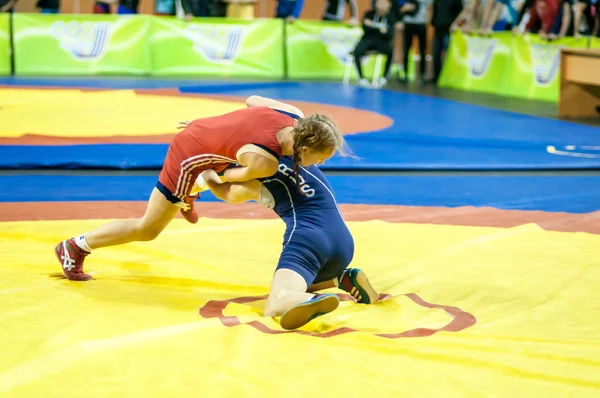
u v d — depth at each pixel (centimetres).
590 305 373
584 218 563
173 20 1739
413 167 768
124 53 1730
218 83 1552
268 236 491
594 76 1148
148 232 384
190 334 319
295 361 294
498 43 1554
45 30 1692
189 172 368
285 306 332
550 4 1411
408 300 365
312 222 361
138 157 757
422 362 295
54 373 277
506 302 376
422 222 541
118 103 1159
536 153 868
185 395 263
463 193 668
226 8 1834
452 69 1694
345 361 295
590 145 937
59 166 725
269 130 351
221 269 419
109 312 346
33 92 1259
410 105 1305
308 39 1802
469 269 428
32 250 446
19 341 307
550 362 297
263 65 1789
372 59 1842
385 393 268
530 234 504
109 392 265
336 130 338
